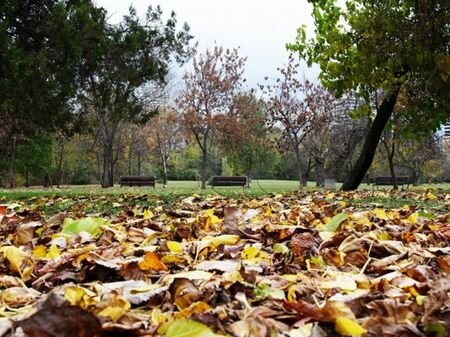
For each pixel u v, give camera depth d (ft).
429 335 3.47
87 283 5.22
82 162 180.24
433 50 35.40
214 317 3.42
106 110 116.78
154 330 3.28
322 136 124.06
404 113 43.70
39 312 2.82
